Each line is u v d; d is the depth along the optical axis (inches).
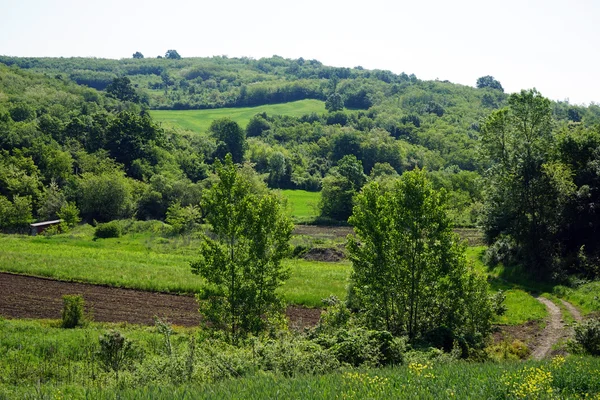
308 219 3939.5
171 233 2869.1
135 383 649.0
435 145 6683.1
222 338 1008.9
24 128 4156.0
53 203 3282.5
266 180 5246.1
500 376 550.0
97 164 3954.2
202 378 643.5
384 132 6604.3
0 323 1122.7
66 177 3759.8
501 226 2229.3
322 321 1296.8
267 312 1090.1
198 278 1749.5
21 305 1373.0
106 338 802.8
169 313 1395.2
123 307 1423.5
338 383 515.2
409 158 6107.3
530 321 1482.5
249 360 713.0
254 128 7160.4
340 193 4020.7
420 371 570.9
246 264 1067.3
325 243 2824.8
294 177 5354.3
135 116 4589.1
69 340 999.0
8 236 2559.1
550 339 1294.3
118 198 3454.7
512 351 1130.7
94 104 5885.8
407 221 1095.0
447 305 1105.4
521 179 2118.6
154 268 1877.5
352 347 790.5
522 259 2121.1
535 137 2241.6
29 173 3631.9
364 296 1120.2
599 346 1069.1
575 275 1930.4
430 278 1092.5
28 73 6914.4
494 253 2268.7
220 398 450.6
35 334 1042.1
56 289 1561.3
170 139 5201.8
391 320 1111.0
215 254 1066.1
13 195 3223.4
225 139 5477.4
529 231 2084.2
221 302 1066.1
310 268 2212.1
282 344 746.8
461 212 3809.1
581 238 2087.8
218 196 1074.7
